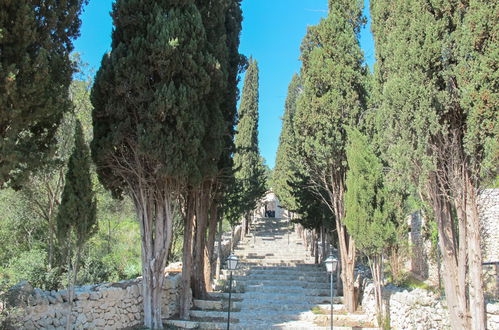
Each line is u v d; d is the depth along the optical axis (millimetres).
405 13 9094
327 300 15922
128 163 11398
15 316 8469
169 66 10648
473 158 7922
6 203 17344
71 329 9688
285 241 33219
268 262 24172
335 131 13812
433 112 8188
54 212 16484
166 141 10547
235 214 21641
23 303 8789
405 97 8570
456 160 8383
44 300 9289
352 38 14250
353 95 13844
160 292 11914
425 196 9469
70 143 16156
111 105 10766
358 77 13977
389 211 11750
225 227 33094
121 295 11609
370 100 13688
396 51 8992
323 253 21094
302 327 12641
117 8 11117
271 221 48625
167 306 13758
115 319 11219
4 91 6652
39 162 8055
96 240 21906
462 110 8352
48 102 7461
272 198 63031
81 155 9328
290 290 17484
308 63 15203
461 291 8625
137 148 11078
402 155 8641
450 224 9031
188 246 14109
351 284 14445
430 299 10500
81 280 13945
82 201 9164
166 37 10359
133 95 10828
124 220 28078
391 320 12023
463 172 8383
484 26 7441
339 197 14633
